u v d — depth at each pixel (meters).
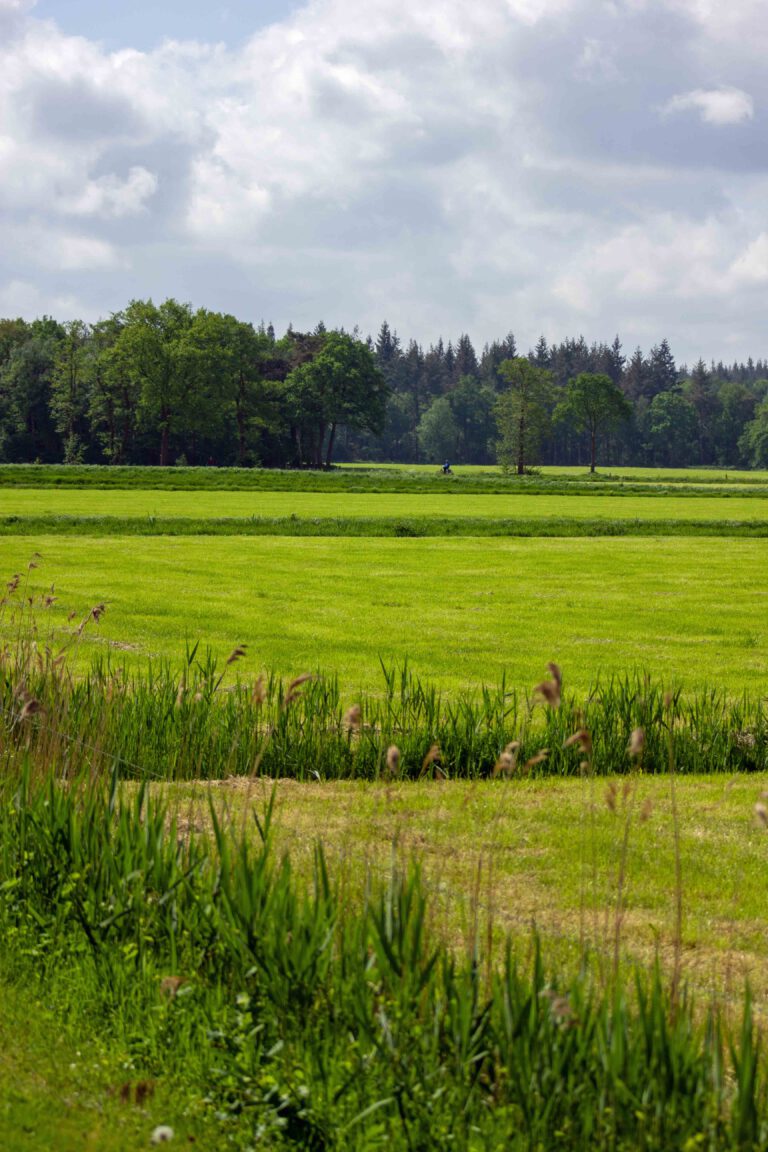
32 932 6.77
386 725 12.79
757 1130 4.56
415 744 12.44
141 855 6.82
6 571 31.39
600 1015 4.93
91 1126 4.98
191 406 134.25
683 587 31.38
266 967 5.61
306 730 12.39
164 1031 5.68
